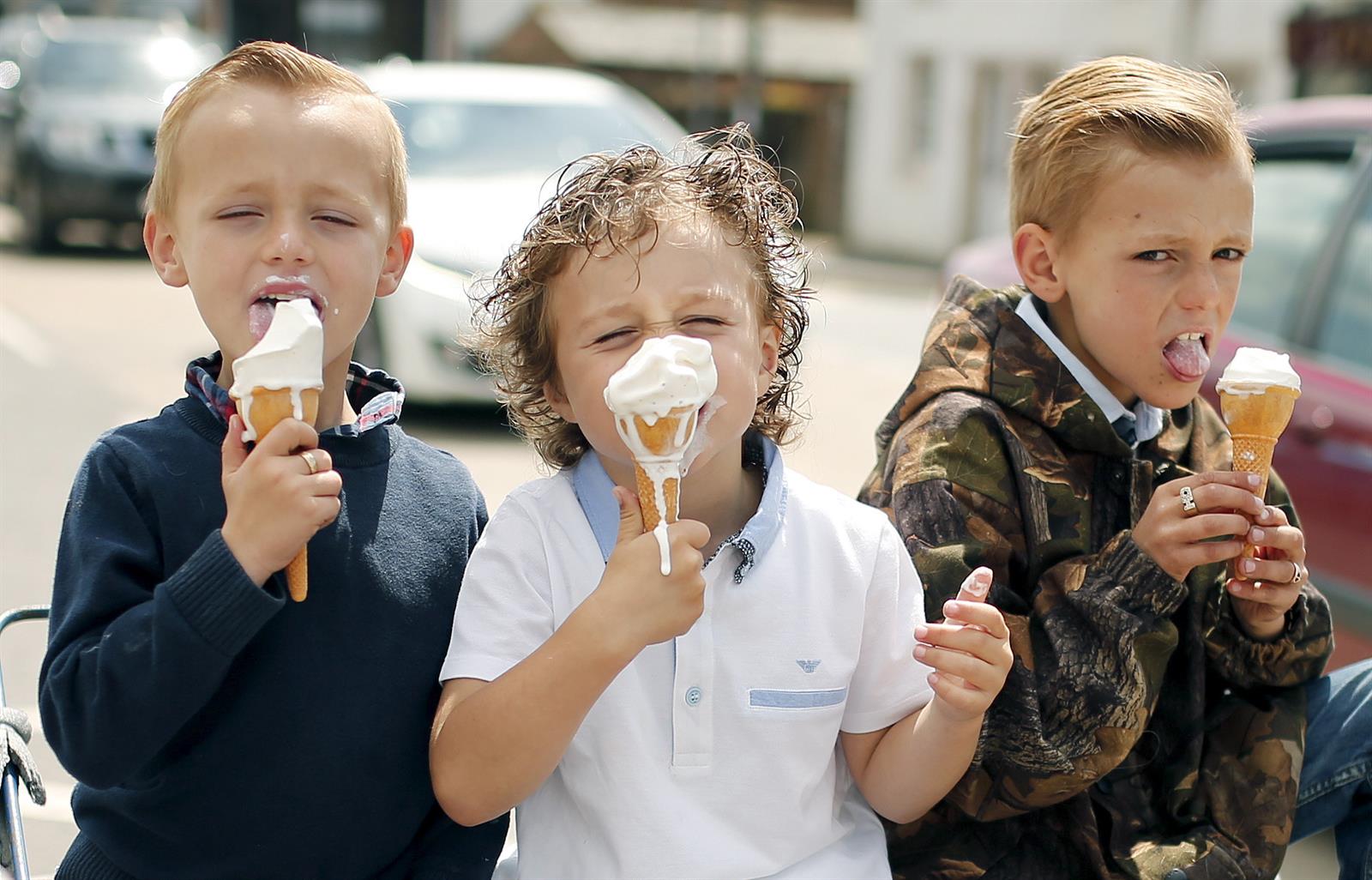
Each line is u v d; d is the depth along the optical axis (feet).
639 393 5.60
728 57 101.76
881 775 6.78
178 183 6.36
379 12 82.74
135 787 6.25
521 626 6.48
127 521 6.17
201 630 5.53
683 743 6.38
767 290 6.97
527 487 7.00
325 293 6.31
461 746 6.09
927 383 7.78
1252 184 7.50
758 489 7.07
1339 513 12.16
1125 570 6.96
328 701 6.36
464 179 24.82
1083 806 7.27
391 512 6.79
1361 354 12.59
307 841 6.36
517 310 6.94
